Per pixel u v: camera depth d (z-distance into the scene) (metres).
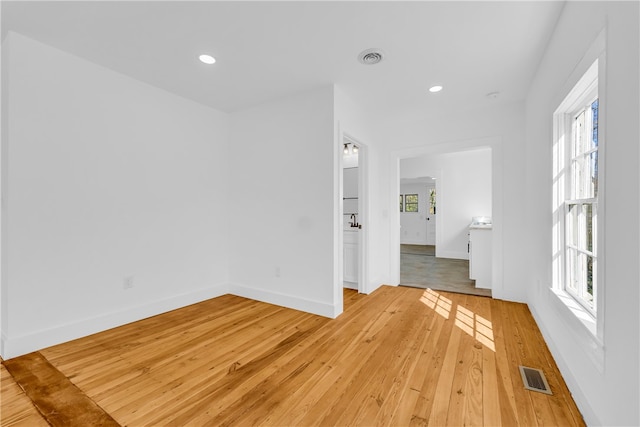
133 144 2.73
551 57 2.05
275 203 3.24
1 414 1.48
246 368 1.91
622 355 1.05
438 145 3.69
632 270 0.99
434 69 2.52
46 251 2.19
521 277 3.26
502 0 1.70
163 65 2.48
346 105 3.09
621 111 1.06
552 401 1.55
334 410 1.50
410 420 1.42
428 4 1.73
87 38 2.10
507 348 2.16
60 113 2.26
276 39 2.10
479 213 6.38
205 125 3.40
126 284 2.67
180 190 3.14
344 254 4.00
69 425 1.40
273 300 3.23
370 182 3.75
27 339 2.09
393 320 2.75
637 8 0.95
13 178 2.04
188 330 2.52
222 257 3.62
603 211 1.21
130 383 1.74
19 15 1.84
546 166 2.26
